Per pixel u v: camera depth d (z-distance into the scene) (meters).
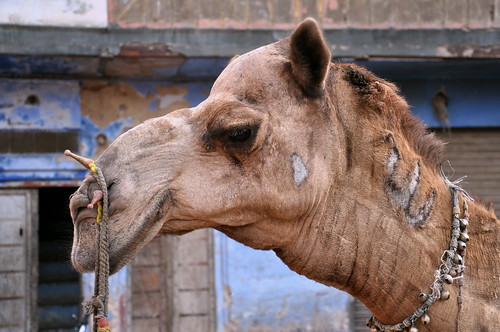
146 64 10.59
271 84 3.17
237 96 3.17
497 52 10.95
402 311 3.19
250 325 11.35
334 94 3.25
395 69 11.52
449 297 3.15
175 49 10.22
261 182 3.10
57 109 11.02
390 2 10.94
